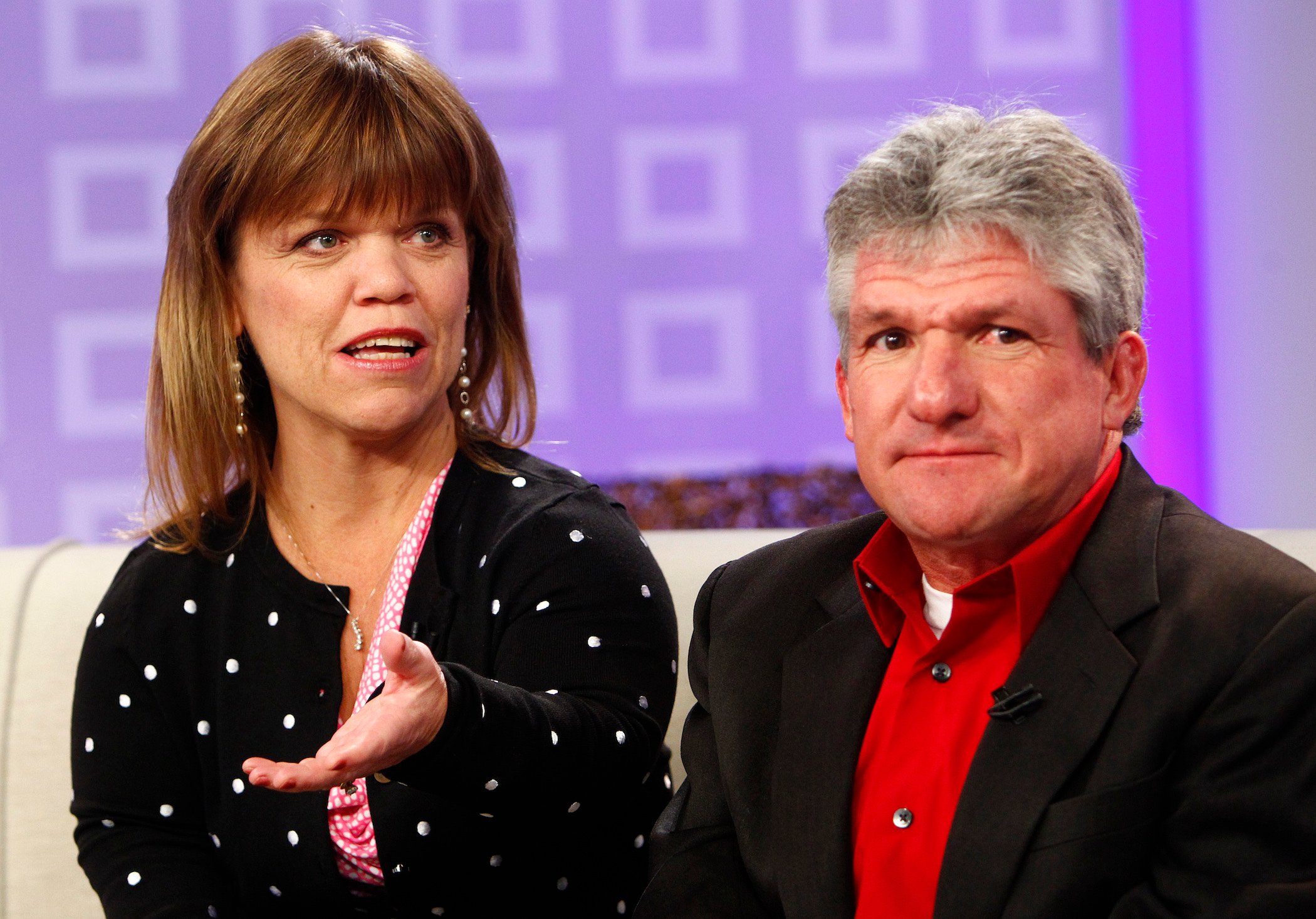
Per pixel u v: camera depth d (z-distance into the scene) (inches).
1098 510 146.2
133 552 216.2
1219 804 128.0
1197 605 134.1
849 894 146.6
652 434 592.1
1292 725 127.6
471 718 157.2
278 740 192.5
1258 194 500.1
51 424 578.2
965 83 578.6
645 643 193.3
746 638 165.5
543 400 591.5
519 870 190.5
